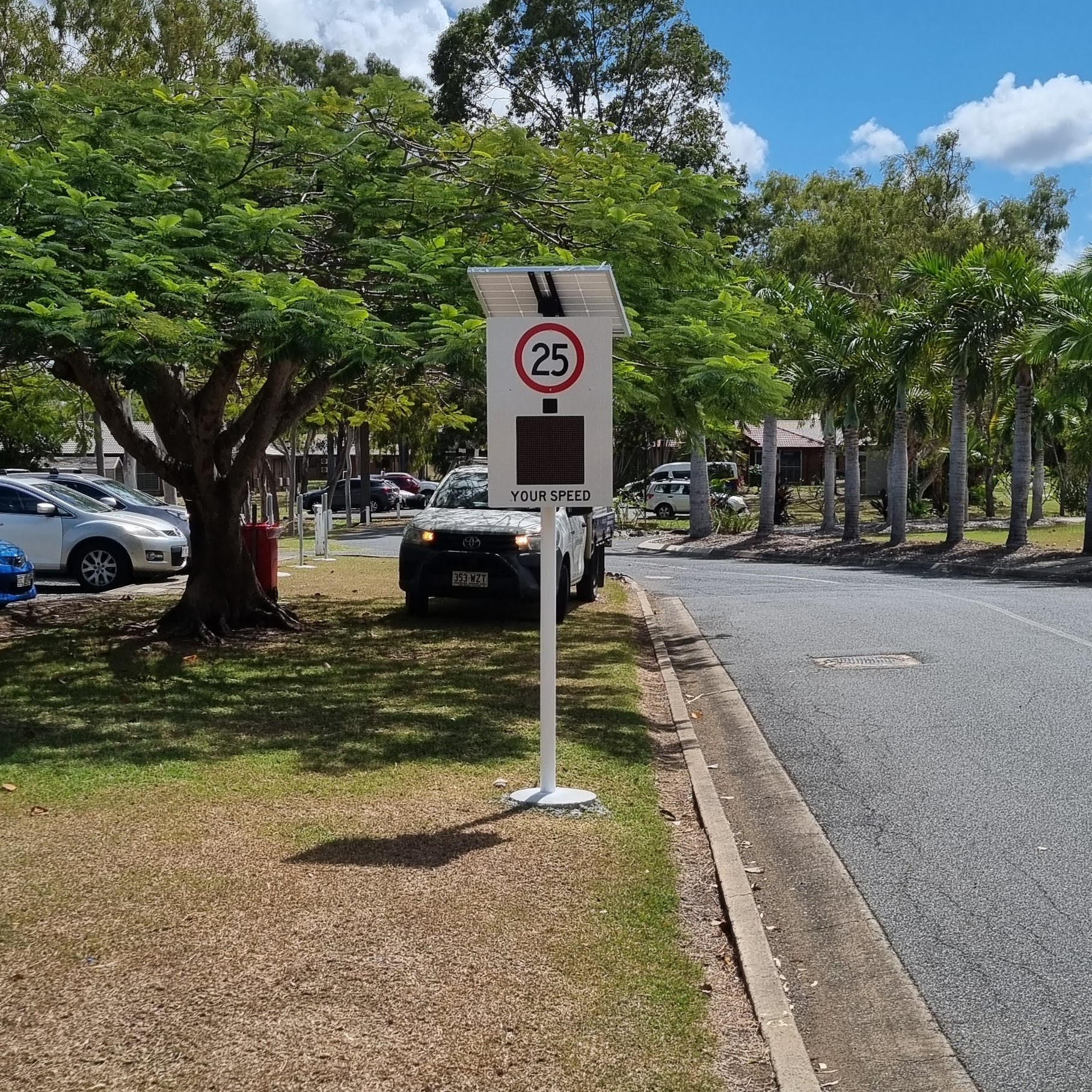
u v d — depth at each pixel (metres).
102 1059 3.88
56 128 12.76
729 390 11.71
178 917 5.05
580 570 16.69
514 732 8.89
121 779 7.39
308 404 13.59
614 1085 3.80
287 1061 3.88
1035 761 8.24
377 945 4.80
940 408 35.53
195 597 13.68
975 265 25.89
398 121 14.41
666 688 11.10
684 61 39.22
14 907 5.15
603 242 12.75
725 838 6.42
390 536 35.25
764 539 32.72
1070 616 15.55
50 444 36.38
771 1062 4.04
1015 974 4.91
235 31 29.09
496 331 6.69
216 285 10.35
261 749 8.27
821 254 40.06
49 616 15.15
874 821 7.04
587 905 5.29
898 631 14.38
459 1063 3.90
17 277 9.73
